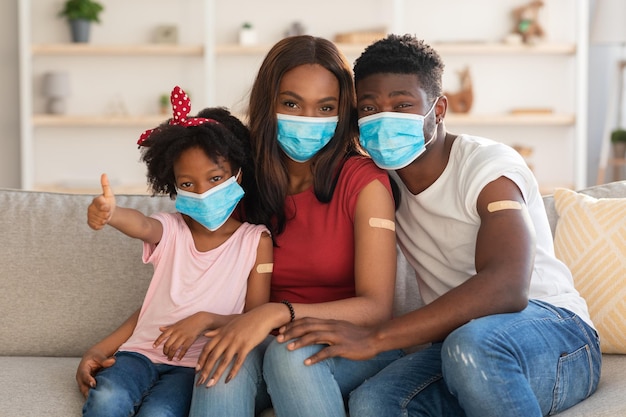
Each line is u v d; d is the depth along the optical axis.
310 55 1.75
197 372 1.58
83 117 5.24
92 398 1.55
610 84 5.80
